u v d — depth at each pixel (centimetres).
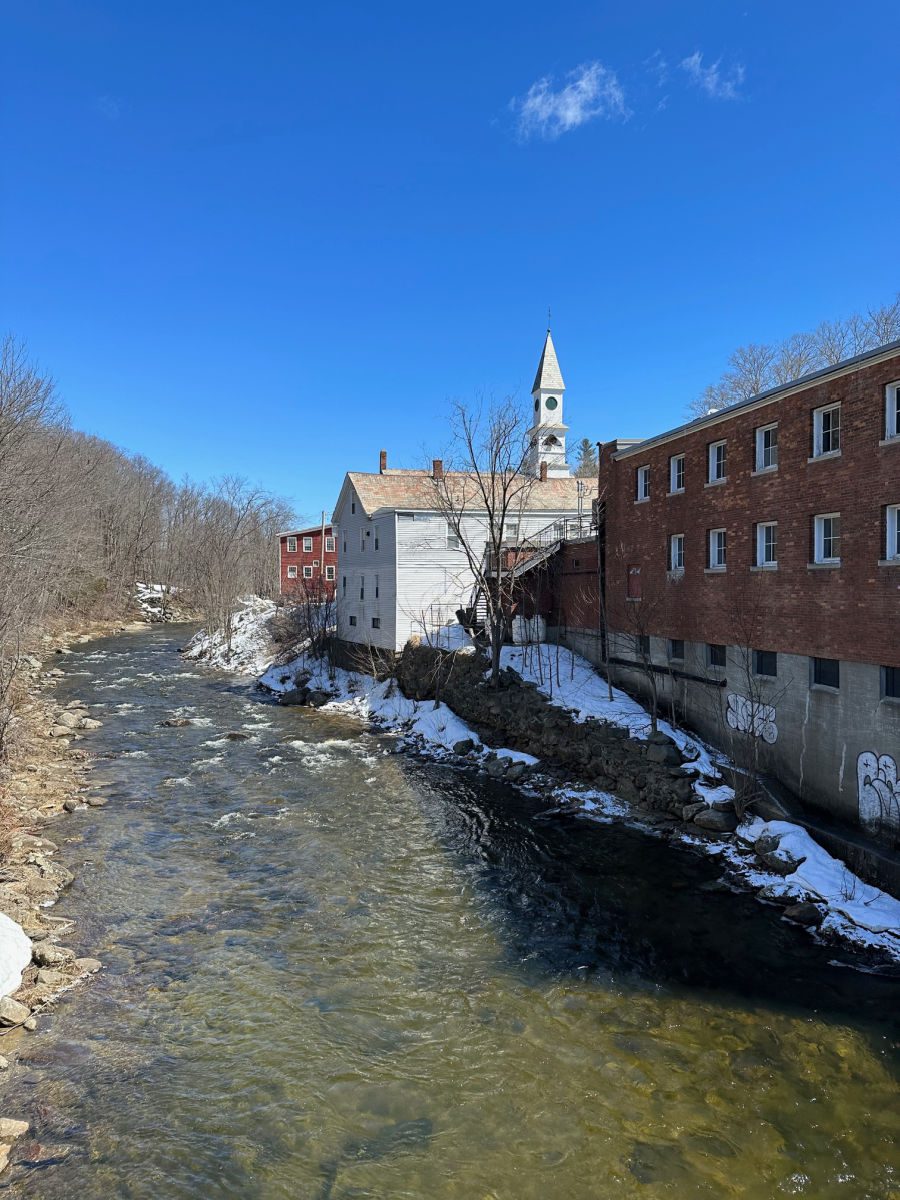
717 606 1873
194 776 2070
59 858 1443
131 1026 928
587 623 2627
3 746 1917
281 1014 964
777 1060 880
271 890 1345
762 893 1334
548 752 2139
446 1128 767
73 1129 753
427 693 2858
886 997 1018
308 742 2516
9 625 2141
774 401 1647
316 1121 774
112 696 3300
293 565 6244
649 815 1725
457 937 1184
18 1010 920
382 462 3978
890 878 1256
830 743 1482
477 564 3350
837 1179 702
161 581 7744
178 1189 682
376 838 1622
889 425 1333
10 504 2439
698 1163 721
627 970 1088
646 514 2214
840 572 1448
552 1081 841
